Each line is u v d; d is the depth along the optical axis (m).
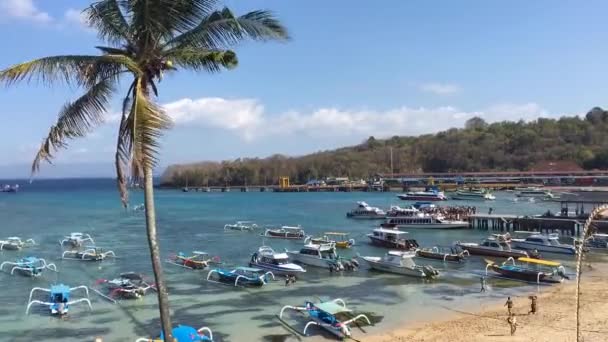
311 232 85.81
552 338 28.97
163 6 16.05
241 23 16.81
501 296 40.34
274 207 145.50
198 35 16.89
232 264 55.38
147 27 16.19
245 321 34.25
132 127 14.88
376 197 184.12
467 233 83.88
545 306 36.47
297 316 35.28
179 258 56.84
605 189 164.12
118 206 148.12
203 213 125.56
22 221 104.44
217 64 17.50
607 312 34.16
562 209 92.56
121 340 30.58
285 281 46.22
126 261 57.31
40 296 41.19
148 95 16.92
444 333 30.86
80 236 73.69
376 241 70.81
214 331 32.19
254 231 87.50
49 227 93.19
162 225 97.12
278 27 17.27
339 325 31.00
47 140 16.97
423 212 97.19
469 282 45.81
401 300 39.69
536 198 157.50
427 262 56.09
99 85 17.39
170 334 17.75
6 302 39.19
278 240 76.19
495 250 58.97
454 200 158.12
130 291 40.47
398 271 49.28
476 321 33.34
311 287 44.41
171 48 17.14
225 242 73.81
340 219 109.31
